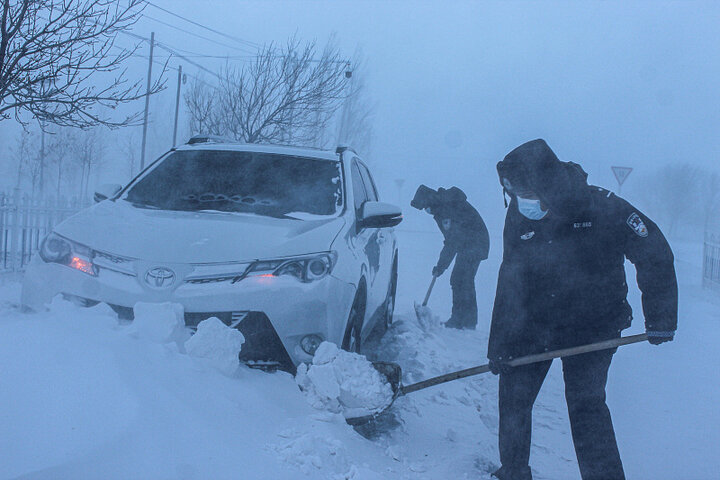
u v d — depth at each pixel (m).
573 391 3.29
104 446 2.40
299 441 3.02
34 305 4.12
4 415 2.49
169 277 3.93
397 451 3.58
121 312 3.96
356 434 3.54
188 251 4.02
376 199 6.90
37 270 4.20
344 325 4.23
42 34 6.38
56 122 6.83
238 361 3.62
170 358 3.36
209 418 2.96
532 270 3.34
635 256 3.15
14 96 6.49
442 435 4.18
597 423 3.23
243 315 3.88
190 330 3.82
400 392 3.77
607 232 3.21
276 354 3.94
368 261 5.10
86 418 2.55
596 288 3.27
